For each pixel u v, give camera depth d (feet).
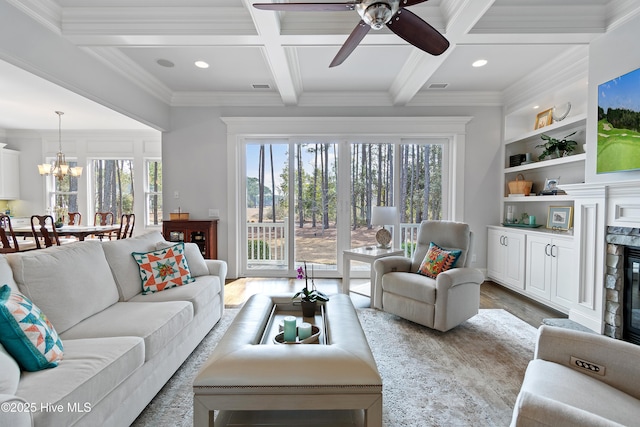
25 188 20.27
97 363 4.33
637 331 7.75
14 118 16.58
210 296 8.61
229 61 11.30
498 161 14.80
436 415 5.39
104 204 20.56
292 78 12.13
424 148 15.34
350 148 15.35
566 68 10.82
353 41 7.00
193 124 14.99
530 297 12.17
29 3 7.57
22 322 4.07
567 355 4.18
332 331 5.52
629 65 7.82
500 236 13.76
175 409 5.55
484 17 8.37
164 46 9.20
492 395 5.97
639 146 7.34
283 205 15.66
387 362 7.20
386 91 14.42
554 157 12.00
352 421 4.82
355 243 15.49
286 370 4.35
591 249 8.83
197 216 15.21
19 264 5.37
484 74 12.37
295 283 14.39
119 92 11.30
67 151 20.20
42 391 3.65
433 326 8.68
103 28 8.46
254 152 15.58
